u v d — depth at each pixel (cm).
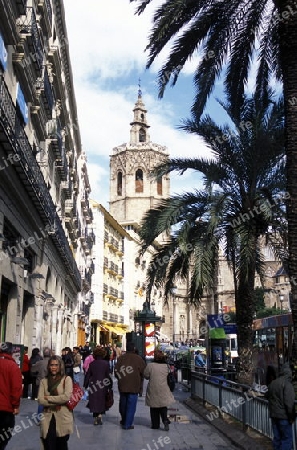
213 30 1270
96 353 1136
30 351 2017
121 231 6919
